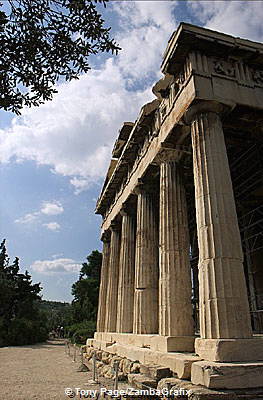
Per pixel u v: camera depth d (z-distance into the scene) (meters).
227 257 11.47
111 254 30.17
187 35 14.12
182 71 15.53
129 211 26.23
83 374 18.62
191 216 27.83
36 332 60.09
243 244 24.30
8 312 65.75
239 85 14.72
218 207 12.21
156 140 18.55
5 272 69.00
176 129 15.89
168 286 14.96
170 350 13.36
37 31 7.02
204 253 11.83
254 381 8.95
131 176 24.20
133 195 23.62
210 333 10.65
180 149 17.17
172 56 15.04
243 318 10.76
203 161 13.13
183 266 15.41
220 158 13.14
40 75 7.38
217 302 10.84
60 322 118.50
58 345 53.38
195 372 9.57
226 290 10.97
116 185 29.38
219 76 14.51
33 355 33.41
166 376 11.41
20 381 16.14
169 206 16.47
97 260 74.12
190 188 22.88
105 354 21.25
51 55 7.24
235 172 21.55
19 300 68.69
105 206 34.50
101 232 35.78
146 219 20.97
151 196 21.72
